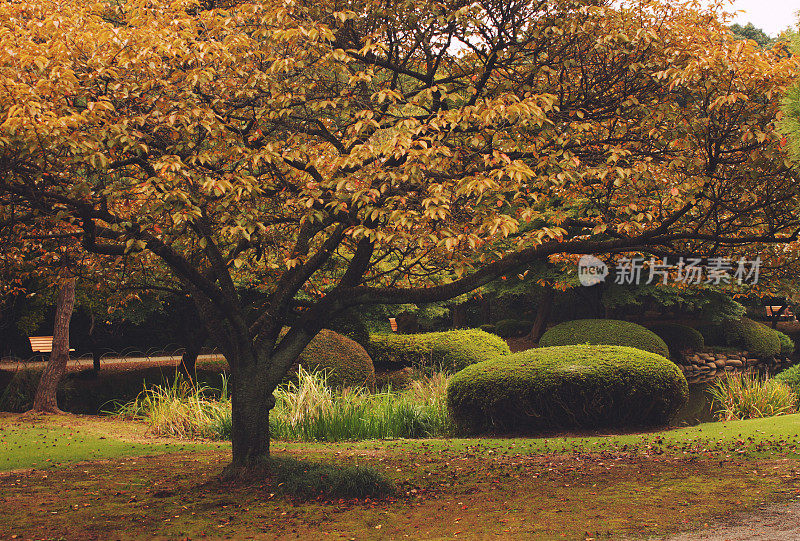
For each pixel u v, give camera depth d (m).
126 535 5.13
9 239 7.26
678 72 6.51
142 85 6.22
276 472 6.79
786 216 7.12
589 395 10.52
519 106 5.82
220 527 5.32
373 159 6.27
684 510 5.51
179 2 6.50
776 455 7.74
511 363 11.03
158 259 8.48
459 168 6.76
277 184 7.21
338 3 6.83
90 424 11.93
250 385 7.06
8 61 5.47
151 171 6.39
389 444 9.70
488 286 25.30
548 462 7.97
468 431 11.16
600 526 5.13
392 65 7.11
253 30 7.19
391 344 19.34
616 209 7.45
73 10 6.25
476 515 5.59
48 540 4.98
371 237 5.78
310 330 7.23
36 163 5.55
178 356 23.08
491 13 6.97
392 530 5.20
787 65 6.26
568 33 6.95
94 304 16.23
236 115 7.12
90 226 5.75
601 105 7.52
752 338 26.62
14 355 22.28
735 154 6.81
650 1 7.53
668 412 11.02
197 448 9.53
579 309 31.55
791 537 4.65
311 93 7.37
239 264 6.18
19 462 8.30
